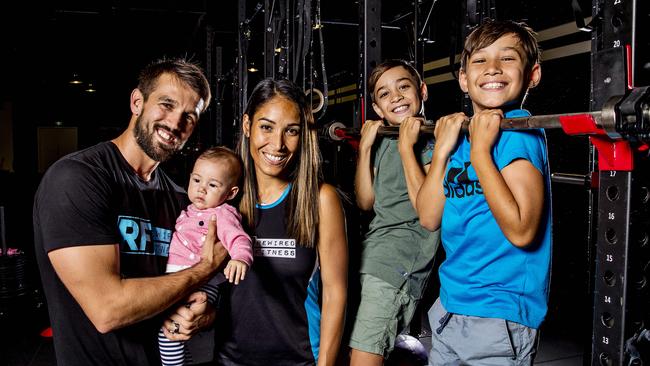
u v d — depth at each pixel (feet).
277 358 5.18
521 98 5.09
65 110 54.85
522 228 4.22
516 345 4.57
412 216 6.75
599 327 3.75
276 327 5.16
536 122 3.89
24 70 38.17
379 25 8.19
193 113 5.11
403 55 20.77
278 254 5.22
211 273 4.85
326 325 5.21
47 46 28.73
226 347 5.30
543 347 11.46
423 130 5.58
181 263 5.18
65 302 4.54
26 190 35.35
